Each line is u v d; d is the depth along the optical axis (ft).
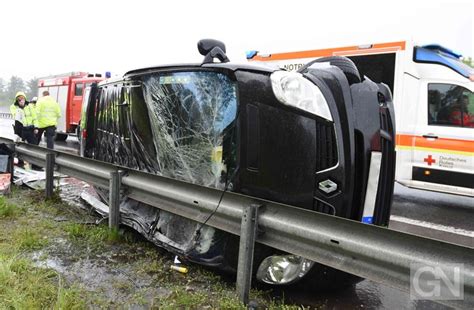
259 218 9.58
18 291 9.75
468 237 17.99
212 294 10.34
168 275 11.42
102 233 14.12
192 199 11.26
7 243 13.15
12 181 22.27
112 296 10.11
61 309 9.00
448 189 24.27
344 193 9.72
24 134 34.58
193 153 11.84
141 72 13.80
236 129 10.57
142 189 13.26
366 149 10.12
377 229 7.61
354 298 10.85
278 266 10.27
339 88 10.02
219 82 11.07
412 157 25.48
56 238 13.99
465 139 23.56
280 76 9.94
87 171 16.56
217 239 11.27
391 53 25.67
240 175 10.50
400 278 7.38
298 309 9.68
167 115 12.64
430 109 24.91
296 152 9.74
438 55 24.62
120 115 15.35
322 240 8.41
